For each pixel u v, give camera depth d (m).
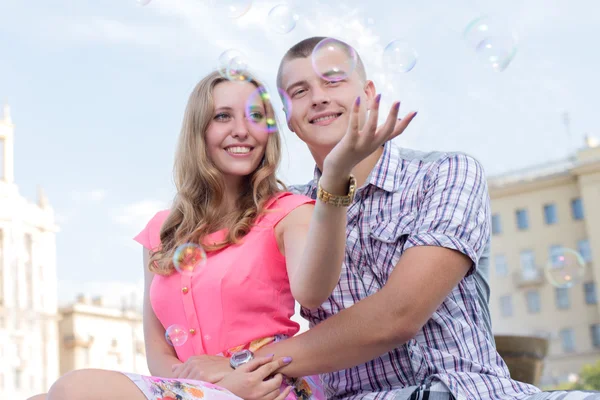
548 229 27.48
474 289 1.70
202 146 1.85
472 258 1.57
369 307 1.54
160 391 1.31
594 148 26.98
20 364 17.44
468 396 1.55
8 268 17.89
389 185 1.73
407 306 1.52
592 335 26.17
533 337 3.18
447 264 1.55
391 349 1.54
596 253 26.34
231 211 1.84
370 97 2.00
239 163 1.83
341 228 1.44
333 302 1.71
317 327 1.57
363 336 1.53
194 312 1.70
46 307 18.72
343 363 1.55
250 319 1.68
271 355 1.56
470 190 1.67
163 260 1.78
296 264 1.65
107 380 1.26
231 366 1.58
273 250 1.72
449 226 1.60
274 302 1.70
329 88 1.85
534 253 27.58
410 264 1.55
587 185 26.73
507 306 27.73
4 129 20.88
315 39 1.91
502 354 3.17
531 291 27.42
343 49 1.83
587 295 26.56
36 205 19.20
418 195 1.71
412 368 1.62
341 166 1.39
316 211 1.44
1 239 17.97
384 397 1.61
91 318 20.45
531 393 1.58
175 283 1.75
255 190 1.79
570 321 26.61
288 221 1.73
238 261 1.70
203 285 1.70
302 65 1.86
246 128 1.82
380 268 1.69
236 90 1.85
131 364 21.22
